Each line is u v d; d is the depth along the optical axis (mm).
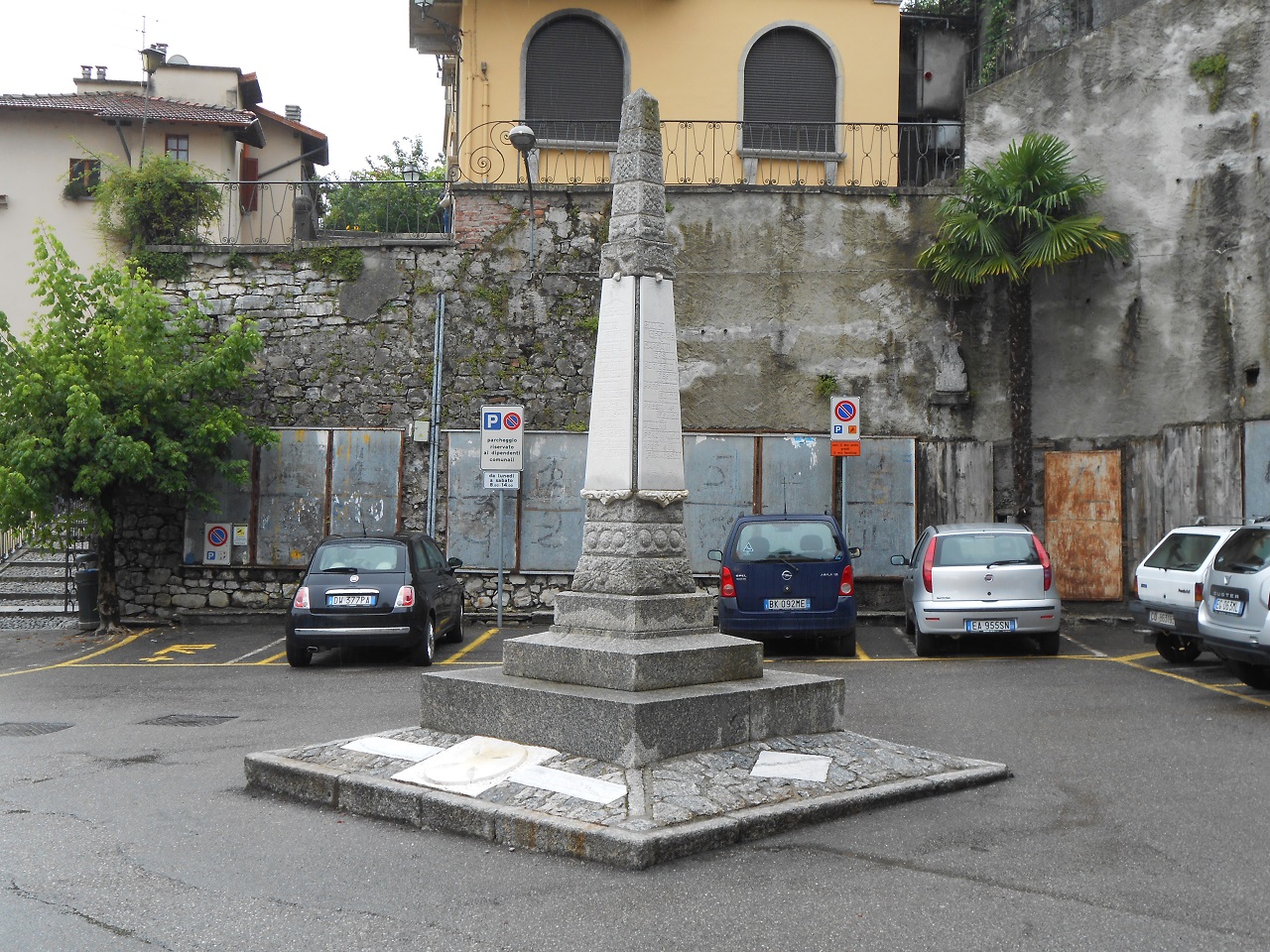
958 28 23516
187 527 17797
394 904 4941
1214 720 9328
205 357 16703
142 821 6348
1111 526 17359
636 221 7586
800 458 17734
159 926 4684
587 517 7633
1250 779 7195
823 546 13789
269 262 18375
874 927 4645
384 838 5984
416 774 6570
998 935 4555
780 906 4883
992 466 17828
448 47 24469
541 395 18047
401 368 18125
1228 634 10648
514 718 6871
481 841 5902
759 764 6598
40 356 15609
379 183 20500
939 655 14062
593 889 5117
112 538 16609
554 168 20812
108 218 18734
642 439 7410
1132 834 5977
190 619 17812
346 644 13094
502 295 18141
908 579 15328
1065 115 18000
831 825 6109
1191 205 17078
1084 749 8180
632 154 7684
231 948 4449
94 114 26609
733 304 18234
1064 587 17453
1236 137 16688
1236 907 4871
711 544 17672
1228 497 16141
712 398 18141
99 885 5227
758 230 18281
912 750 7355
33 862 5582
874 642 15320
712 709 6688
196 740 8789
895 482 17719
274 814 6492
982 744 8375
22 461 14953
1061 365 17781
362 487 17922
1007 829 6059
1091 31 17891
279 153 31828
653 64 21203
